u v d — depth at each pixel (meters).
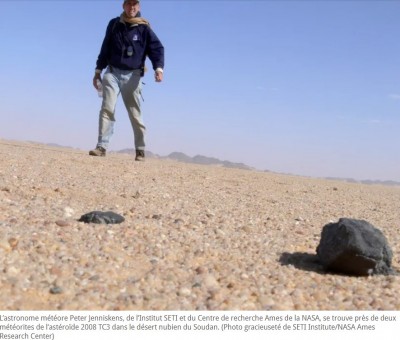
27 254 2.07
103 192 3.62
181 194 4.07
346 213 4.25
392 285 2.24
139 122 6.04
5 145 6.57
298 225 3.37
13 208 2.77
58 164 4.84
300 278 2.24
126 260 2.19
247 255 2.50
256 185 5.58
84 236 2.41
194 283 2.02
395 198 6.57
